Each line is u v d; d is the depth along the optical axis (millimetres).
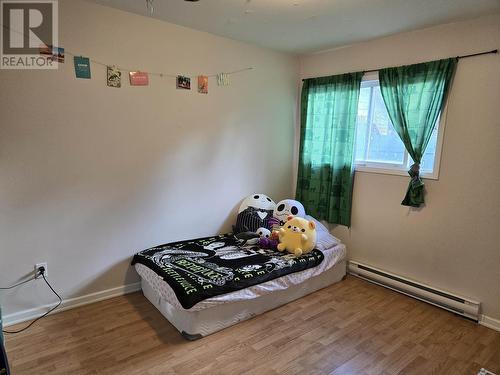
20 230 2332
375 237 3293
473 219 2607
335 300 2887
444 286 2818
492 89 2441
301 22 2709
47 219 2428
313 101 3689
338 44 3330
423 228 2916
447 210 2750
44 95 2316
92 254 2662
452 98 2652
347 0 2254
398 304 2838
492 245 2521
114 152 2670
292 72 3840
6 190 2250
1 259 2285
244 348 2168
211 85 3160
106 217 2695
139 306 2658
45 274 2461
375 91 3252
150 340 2219
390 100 3000
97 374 1892
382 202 3211
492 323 2529
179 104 2977
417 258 2979
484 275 2576
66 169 2467
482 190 2543
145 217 2912
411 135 2875
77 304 2631
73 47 2393
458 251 2711
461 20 2557
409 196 2930
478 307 2555
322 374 1957
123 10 2564
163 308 2500
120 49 2596
